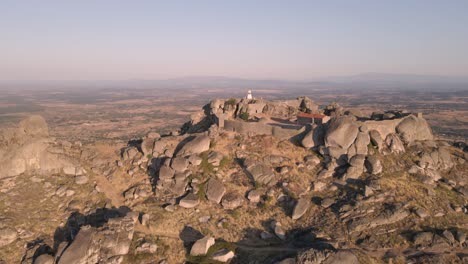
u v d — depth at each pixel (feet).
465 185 184.96
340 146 193.26
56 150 210.18
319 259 128.26
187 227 166.71
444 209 165.78
